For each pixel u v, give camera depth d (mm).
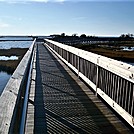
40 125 3244
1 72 21859
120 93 3529
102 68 4461
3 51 48344
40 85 5844
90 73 5449
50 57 13688
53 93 5031
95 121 3432
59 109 3947
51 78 6820
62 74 7555
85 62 6020
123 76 3150
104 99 4254
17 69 2141
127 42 61781
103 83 4402
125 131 3096
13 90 1371
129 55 25234
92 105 4188
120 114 3475
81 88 5531
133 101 3039
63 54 11016
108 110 3922
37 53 16797
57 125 3258
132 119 3027
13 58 35781
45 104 4219
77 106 4121
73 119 3500
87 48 33781
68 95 4871
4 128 893
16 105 1257
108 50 32625
